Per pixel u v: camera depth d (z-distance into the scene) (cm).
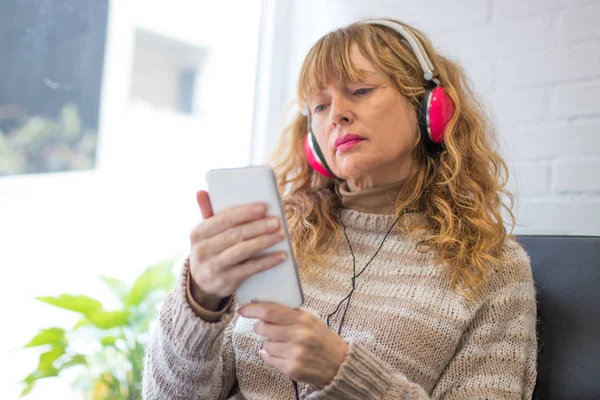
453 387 100
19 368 166
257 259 78
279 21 204
